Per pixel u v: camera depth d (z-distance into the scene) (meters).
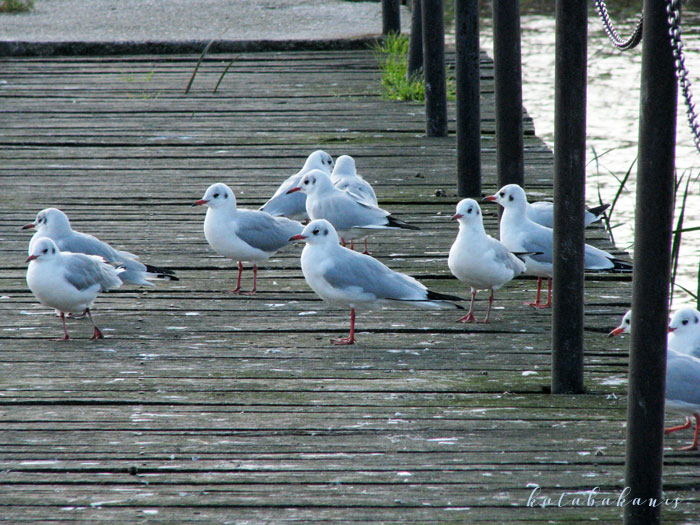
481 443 8.07
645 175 6.00
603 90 27.17
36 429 8.29
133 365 9.80
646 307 6.16
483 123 20.50
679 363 7.95
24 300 11.81
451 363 9.94
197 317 11.34
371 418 8.56
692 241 16.95
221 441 8.09
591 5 36.94
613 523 6.83
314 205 13.20
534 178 16.78
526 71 29.84
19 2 35.00
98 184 16.59
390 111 21.61
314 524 6.81
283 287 12.44
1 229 14.30
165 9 34.88
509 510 7.02
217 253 13.60
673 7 5.70
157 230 14.45
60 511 6.98
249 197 15.94
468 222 10.78
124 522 6.83
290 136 19.64
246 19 32.59
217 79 24.42
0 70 25.14
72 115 20.94
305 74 25.05
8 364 9.80
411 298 10.38
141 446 7.98
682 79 5.73
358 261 10.49
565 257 8.87
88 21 31.80
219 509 7.03
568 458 7.81
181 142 19.11
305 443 8.07
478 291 12.34
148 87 23.50
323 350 10.30
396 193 16.19
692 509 7.02
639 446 6.35
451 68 25.06
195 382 9.37
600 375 9.63
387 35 28.09
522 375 9.60
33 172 17.19
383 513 6.97
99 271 10.65
